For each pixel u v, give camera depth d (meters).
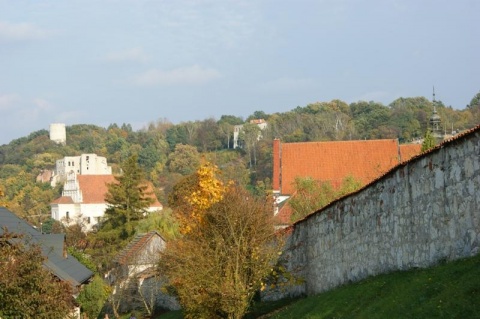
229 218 23.70
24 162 180.50
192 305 23.84
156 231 49.81
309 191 39.53
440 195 14.51
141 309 47.50
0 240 20.72
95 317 44.56
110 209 72.81
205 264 23.25
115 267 51.47
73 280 29.88
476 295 11.25
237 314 23.12
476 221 12.95
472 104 131.12
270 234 24.75
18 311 18.70
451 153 13.95
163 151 171.88
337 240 22.09
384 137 126.94
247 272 23.97
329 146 59.19
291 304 24.25
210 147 171.00
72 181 128.88
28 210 123.19
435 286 12.83
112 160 183.88
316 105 163.62
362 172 56.88
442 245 14.48
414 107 138.12
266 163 126.88
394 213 17.23
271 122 166.88
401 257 16.84
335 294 18.78
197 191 25.20
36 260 19.61
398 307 13.16
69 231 78.19
